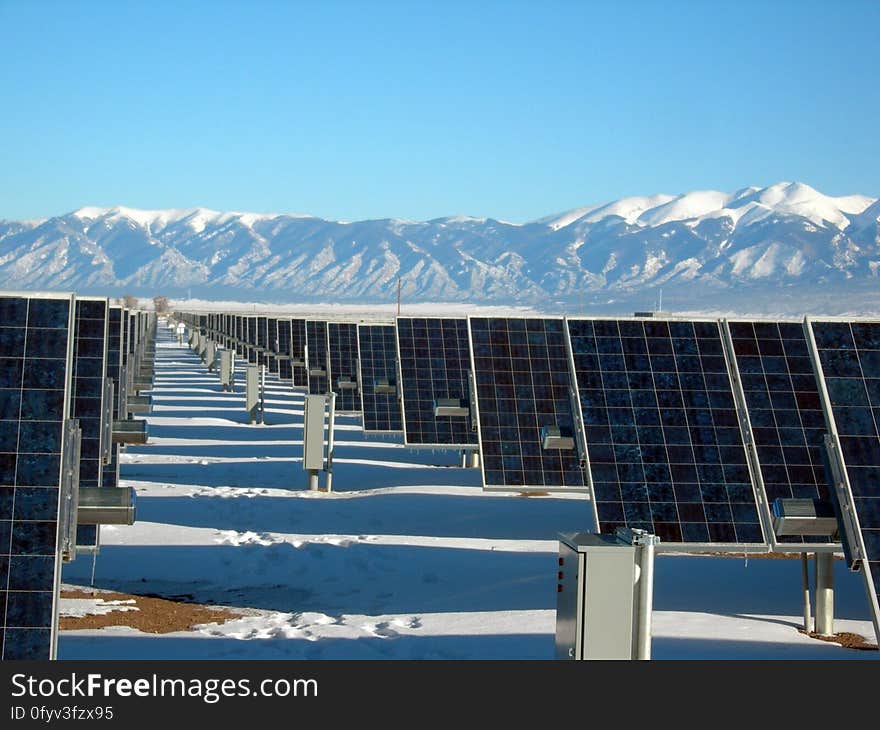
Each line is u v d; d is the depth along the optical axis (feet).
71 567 65.46
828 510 47.88
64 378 39.40
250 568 66.08
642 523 52.49
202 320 483.92
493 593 59.88
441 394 102.12
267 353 248.52
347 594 60.59
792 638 51.70
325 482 97.35
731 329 59.62
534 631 51.72
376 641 50.19
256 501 89.10
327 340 148.77
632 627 37.73
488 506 86.84
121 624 53.06
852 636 52.65
